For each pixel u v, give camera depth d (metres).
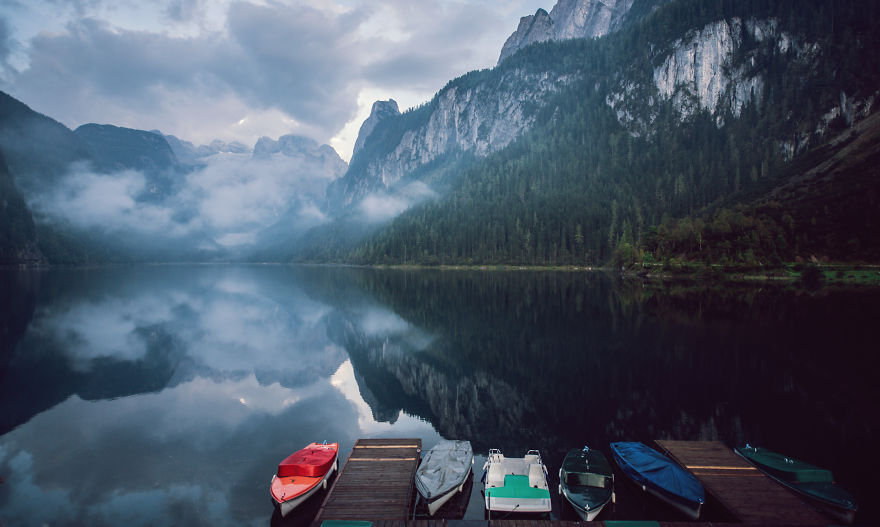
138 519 18.30
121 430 27.91
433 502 17.75
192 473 22.23
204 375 40.75
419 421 29.34
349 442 26.14
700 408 29.55
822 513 18.02
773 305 72.94
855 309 67.19
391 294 104.69
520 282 132.88
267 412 31.38
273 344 53.56
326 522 16.36
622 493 19.73
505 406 31.34
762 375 36.16
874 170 136.12
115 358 46.47
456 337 54.56
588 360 42.09
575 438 25.67
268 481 21.45
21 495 20.16
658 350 44.81
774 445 23.98
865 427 26.17
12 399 33.75
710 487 18.84
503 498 17.69
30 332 58.75
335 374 41.00
